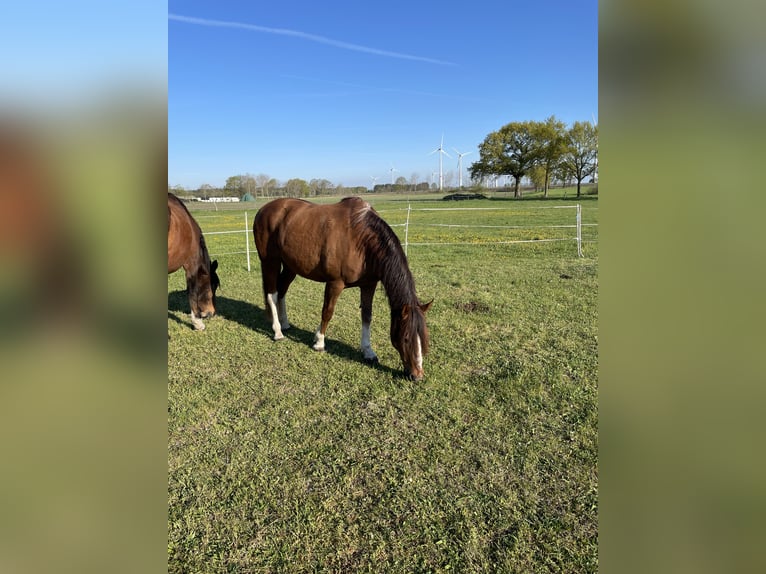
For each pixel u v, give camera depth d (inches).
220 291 266.5
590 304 227.6
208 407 128.0
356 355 165.0
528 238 505.0
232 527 84.6
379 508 89.1
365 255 146.2
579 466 101.2
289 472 99.9
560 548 79.4
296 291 269.0
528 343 174.4
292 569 75.7
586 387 136.9
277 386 140.5
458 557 77.9
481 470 100.2
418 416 122.1
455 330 189.6
